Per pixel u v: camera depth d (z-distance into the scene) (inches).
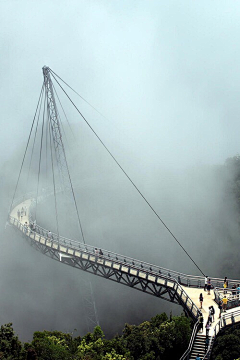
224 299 2940.5
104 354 2792.8
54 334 3048.7
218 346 2637.8
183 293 3341.5
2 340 2394.2
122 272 3998.5
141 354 2886.3
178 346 2923.2
